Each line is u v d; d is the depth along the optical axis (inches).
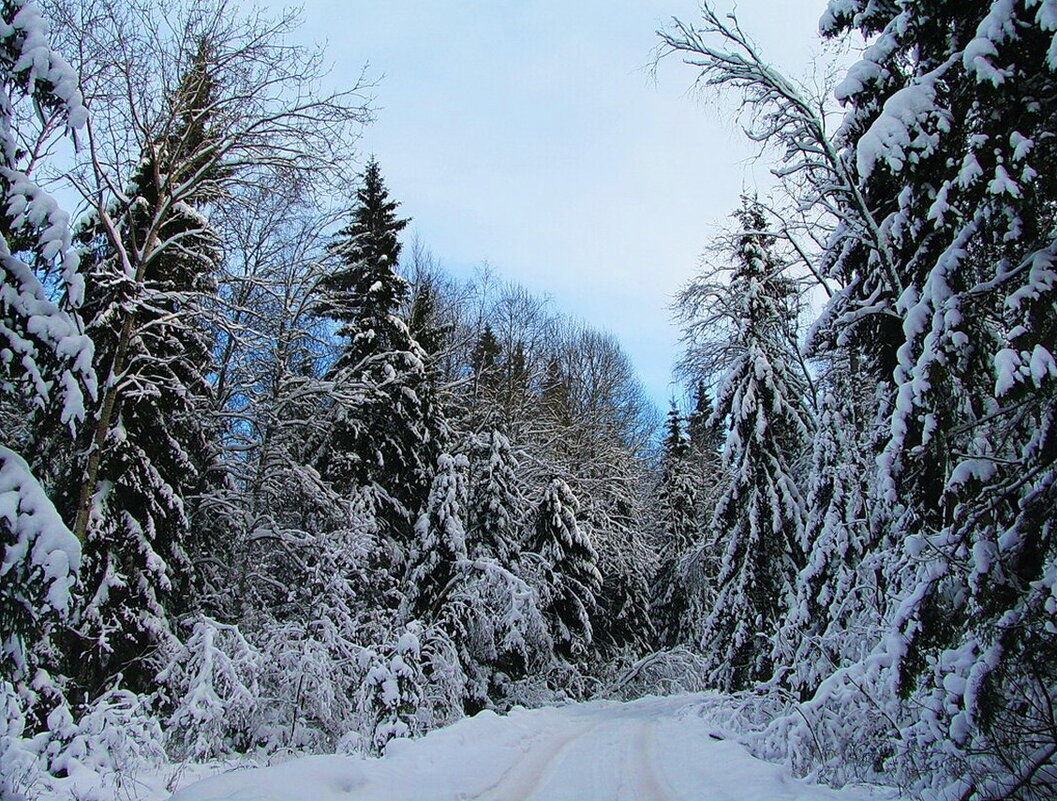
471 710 831.1
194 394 612.1
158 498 524.7
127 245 547.8
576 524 1059.9
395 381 751.7
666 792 325.1
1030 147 225.6
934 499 312.7
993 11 233.5
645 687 1128.2
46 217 262.4
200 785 267.3
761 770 355.6
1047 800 230.8
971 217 260.5
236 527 671.1
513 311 1544.0
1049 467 234.2
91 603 461.7
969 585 238.2
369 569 701.3
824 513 566.6
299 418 764.0
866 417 511.8
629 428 1875.0
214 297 529.7
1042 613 222.2
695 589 1039.0
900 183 309.6
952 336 248.2
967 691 226.5
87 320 511.5
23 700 351.9
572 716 804.0
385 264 831.7
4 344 255.1
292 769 294.2
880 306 355.9
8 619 250.4
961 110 266.5
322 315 808.9
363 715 554.3
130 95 479.2
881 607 398.3
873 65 303.9
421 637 690.2
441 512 794.2
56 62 265.9
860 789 318.7
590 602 1043.3
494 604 812.6
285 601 705.6
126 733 396.8
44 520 245.9
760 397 709.9
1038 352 216.1
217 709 451.5
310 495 674.8
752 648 683.4
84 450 481.1
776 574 697.6
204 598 605.0
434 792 314.8
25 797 294.4
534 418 1362.0
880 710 326.6
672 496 1300.4
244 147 532.1
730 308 717.3
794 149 413.4
